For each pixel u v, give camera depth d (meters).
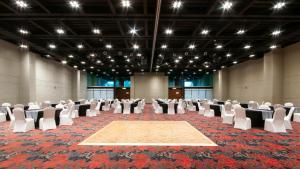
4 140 5.23
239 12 6.89
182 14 7.09
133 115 11.73
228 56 14.79
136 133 6.16
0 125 7.75
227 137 5.59
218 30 9.21
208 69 22.33
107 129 6.88
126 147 4.57
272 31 9.09
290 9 6.95
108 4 6.48
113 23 8.38
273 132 6.30
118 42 11.40
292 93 11.30
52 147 4.56
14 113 6.30
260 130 6.66
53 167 3.38
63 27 8.65
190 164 3.52
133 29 9.05
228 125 7.78
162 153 4.12
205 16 7.20
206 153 4.12
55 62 16.69
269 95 12.38
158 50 12.80
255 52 13.16
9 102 11.03
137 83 25.95
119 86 28.22
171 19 7.43
